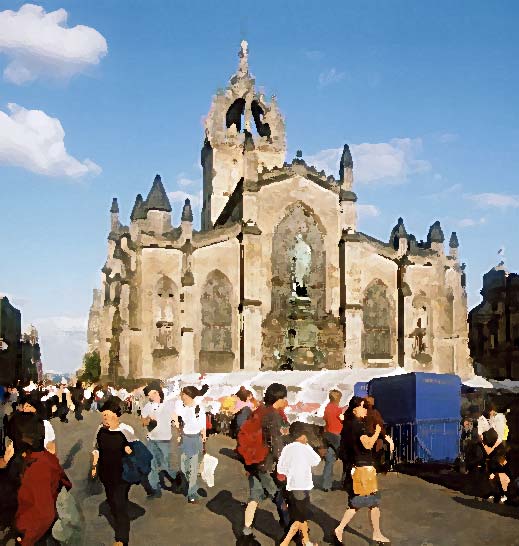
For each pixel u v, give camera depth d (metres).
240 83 86.94
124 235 72.25
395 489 19.23
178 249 65.25
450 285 73.44
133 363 62.50
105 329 82.62
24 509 9.73
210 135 85.38
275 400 13.65
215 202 83.75
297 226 68.62
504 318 77.38
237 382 40.31
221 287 65.69
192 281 63.84
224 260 66.19
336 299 68.69
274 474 12.39
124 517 12.35
